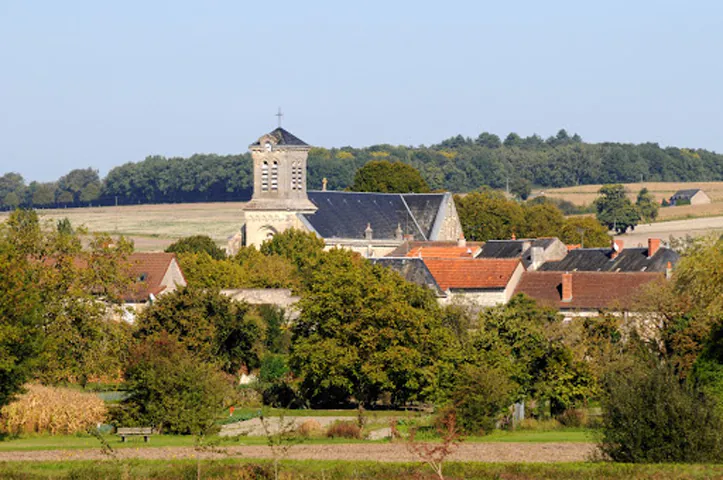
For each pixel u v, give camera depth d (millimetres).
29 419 188625
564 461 152375
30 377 197375
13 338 182500
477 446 168500
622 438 149625
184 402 188125
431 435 183125
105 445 149750
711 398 156625
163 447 165375
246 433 183125
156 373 190250
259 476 142250
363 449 163750
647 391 150500
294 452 160375
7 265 190375
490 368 199125
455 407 185875
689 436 147250
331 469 144625
